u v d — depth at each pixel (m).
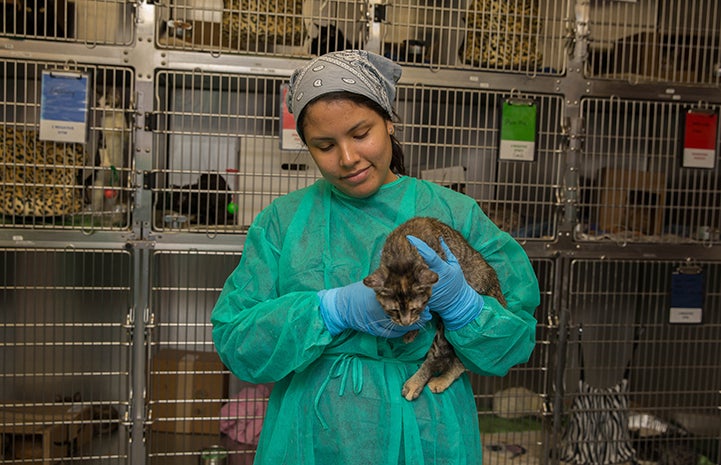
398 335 1.41
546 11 2.70
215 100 2.94
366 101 1.36
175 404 2.74
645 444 2.96
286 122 2.56
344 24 2.66
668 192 3.12
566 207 2.73
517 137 2.66
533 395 2.88
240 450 2.75
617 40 2.84
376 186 1.46
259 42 2.59
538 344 2.89
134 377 2.54
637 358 3.16
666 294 2.91
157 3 2.43
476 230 1.61
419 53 2.65
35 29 2.38
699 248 2.82
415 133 3.04
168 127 2.86
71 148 2.58
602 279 3.20
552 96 2.72
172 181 2.88
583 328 2.96
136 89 2.45
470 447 1.50
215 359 2.78
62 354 2.81
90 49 2.41
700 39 2.90
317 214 1.57
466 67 2.64
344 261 1.51
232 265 3.07
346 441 1.41
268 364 1.43
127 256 2.93
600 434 2.89
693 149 2.80
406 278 1.34
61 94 2.39
